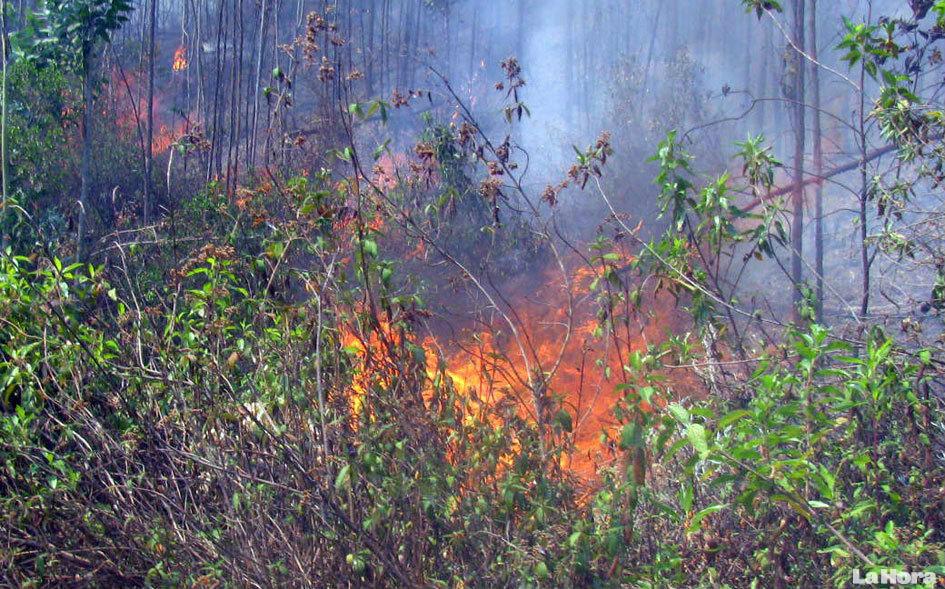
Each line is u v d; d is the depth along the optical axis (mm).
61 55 8367
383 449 3309
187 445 3590
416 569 3123
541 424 3459
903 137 4465
